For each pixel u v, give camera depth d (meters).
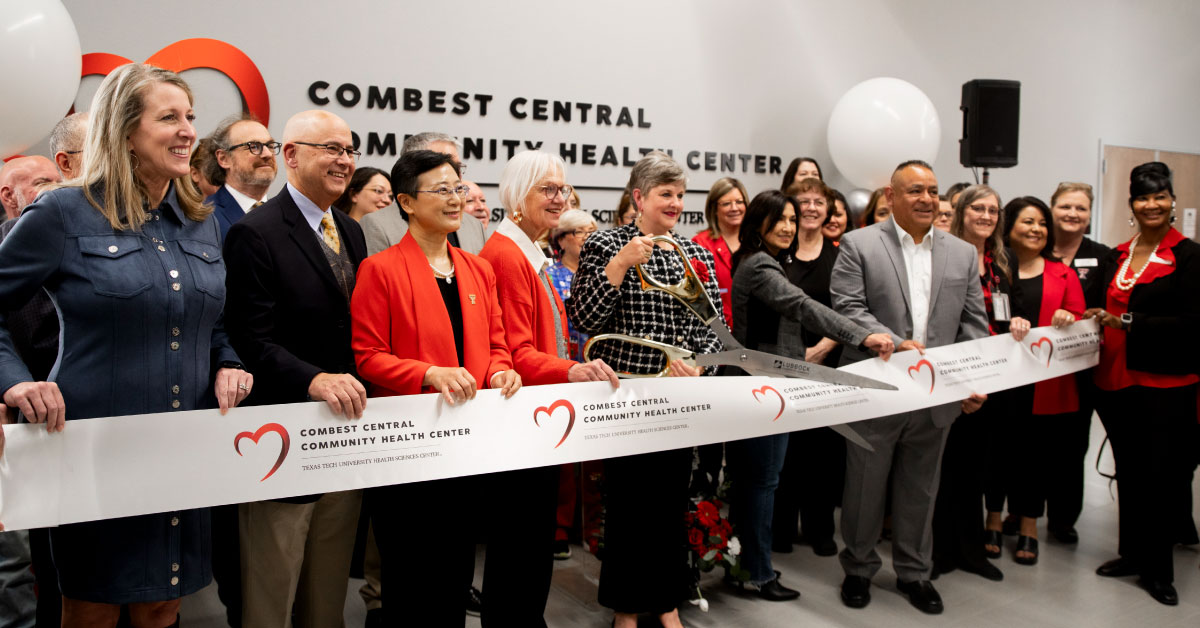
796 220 3.07
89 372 1.60
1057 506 3.66
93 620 1.75
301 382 1.80
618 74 5.23
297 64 4.22
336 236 2.19
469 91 4.70
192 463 1.68
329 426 1.80
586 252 2.51
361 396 1.80
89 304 1.58
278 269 1.93
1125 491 3.22
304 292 1.96
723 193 4.03
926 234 2.97
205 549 1.83
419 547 1.92
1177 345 3.04
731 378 2.43
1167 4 8.21
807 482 3.52
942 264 2.96
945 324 2.95
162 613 1.85
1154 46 8.14
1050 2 7.32
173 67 3.92
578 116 5.09
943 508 3.27
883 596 3.08
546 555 2.20
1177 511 3.10
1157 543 3.07
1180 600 3.07
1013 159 5.94
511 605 2.18
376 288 1.91
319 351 1.98
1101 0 7.69
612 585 2.59
